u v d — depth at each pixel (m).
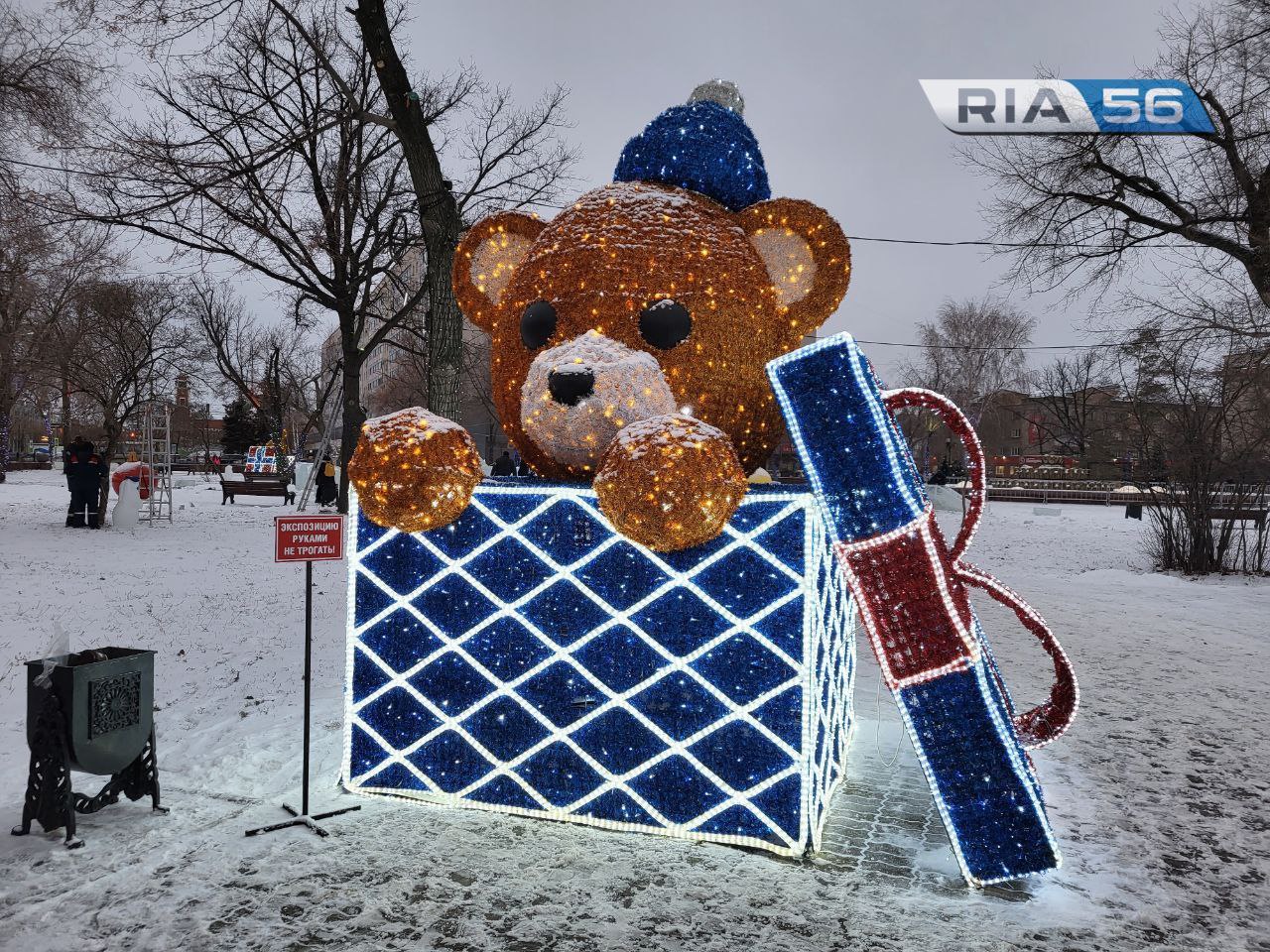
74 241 17.03
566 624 4.03
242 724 5.42
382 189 18.80
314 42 12.38
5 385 27.39
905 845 3.87
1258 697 6.98
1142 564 15.92
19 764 4.69
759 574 3.72
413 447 3.94
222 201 15.93
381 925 3.04
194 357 38.41
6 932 2.96
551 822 4.00
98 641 7.34
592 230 4.16
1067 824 4.27
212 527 17.88
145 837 3.76
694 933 3.03
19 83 14.11
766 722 3.72
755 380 4.13
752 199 4.70
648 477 3.36
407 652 4.28
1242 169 14.48
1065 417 53.56
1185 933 3.18
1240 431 15.16
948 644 3.46
